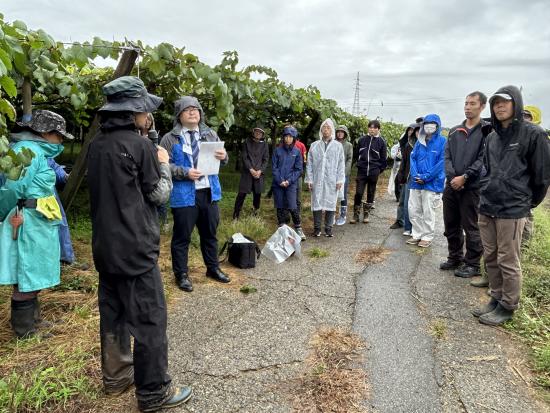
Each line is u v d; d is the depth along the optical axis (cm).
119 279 228
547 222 801
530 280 447
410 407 255
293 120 1023
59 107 580
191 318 365
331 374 286
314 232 685
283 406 252
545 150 343
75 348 299
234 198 950
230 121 540
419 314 389
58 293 389
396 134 1766
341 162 656
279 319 369
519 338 345
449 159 491
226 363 296
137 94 224
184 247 421
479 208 382
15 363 279
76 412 239
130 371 258
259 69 606
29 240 299
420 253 591
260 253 543
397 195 890
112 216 220
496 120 361
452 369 298
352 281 472
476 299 427
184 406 249
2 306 363
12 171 230
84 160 464
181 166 398
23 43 341
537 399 266
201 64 465
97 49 380
